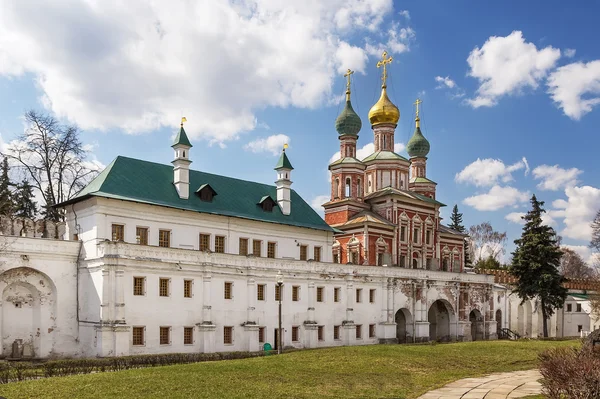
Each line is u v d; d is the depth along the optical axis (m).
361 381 32.59
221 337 52.75
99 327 45.75
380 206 82.25
